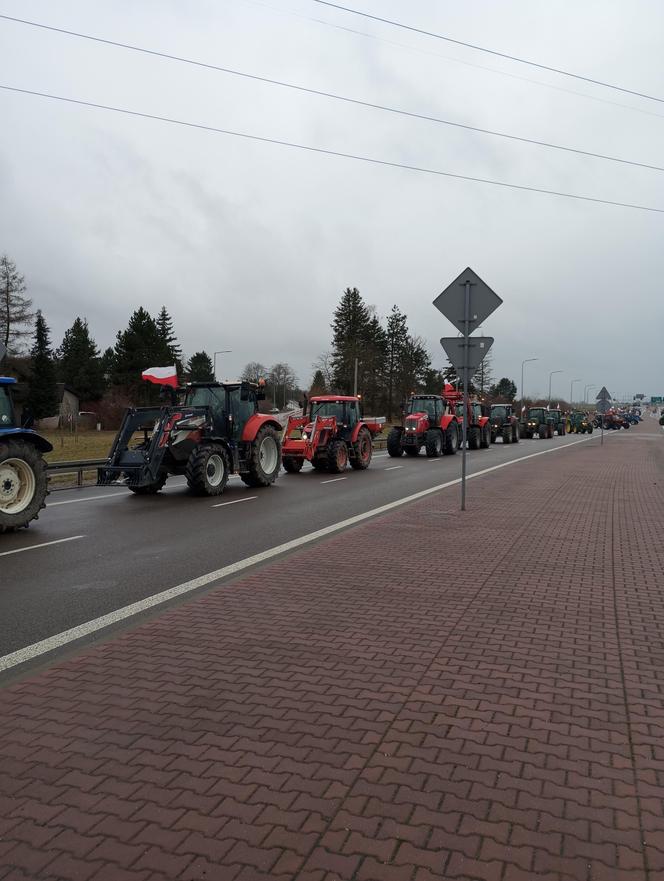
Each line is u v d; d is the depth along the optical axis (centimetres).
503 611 573
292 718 372
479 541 872
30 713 380
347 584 659
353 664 452
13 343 5281
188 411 1399
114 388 7412
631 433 6166
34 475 1000
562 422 5388
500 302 1077
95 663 455
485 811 288
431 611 571
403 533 928
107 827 277
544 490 1440
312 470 2011
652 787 308
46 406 5947
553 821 282
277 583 663
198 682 421
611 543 862
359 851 262
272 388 10750
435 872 251
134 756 332
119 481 1412
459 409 3006
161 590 662
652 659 467
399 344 7656
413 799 296
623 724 369
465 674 436
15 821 281
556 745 345
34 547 877
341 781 309
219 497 1372
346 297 7662
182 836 271
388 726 363
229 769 319
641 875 251
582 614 566
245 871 251
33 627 550
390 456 2591
